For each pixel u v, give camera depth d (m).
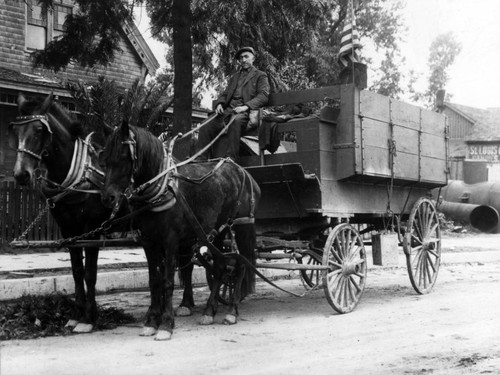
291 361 5.55
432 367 5.34
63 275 10.25
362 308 8.47
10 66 18.59
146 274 10.65
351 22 9.39
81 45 13.84
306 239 8.71
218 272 7.64
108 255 13.67
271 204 8.38
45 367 5.31
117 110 15.18
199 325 7.30
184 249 7.45
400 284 11.35
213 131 8.78
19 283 9.11
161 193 6.39
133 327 7.11
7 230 13.80
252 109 8.59
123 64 21.44
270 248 8.63
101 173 6.96
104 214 7.06
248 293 7.85
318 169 8.02
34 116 6.43
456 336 6.58
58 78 19.28
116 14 13.42
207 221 7.13
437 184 10.41
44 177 6.87
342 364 5.44
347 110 8.20
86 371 5.19
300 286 11.00
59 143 6.73
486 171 28.20
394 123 9.05
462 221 27.12
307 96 8.57
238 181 7.68
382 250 8.75
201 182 7.02
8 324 6.79
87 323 6.84
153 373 5.14
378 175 8.59
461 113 41.72
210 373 5.14
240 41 13.86
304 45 14.87
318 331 6.90
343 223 8.30
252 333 6.79
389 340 6.41
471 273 13.24
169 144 6.93
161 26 14.32
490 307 8.44
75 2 13.44
